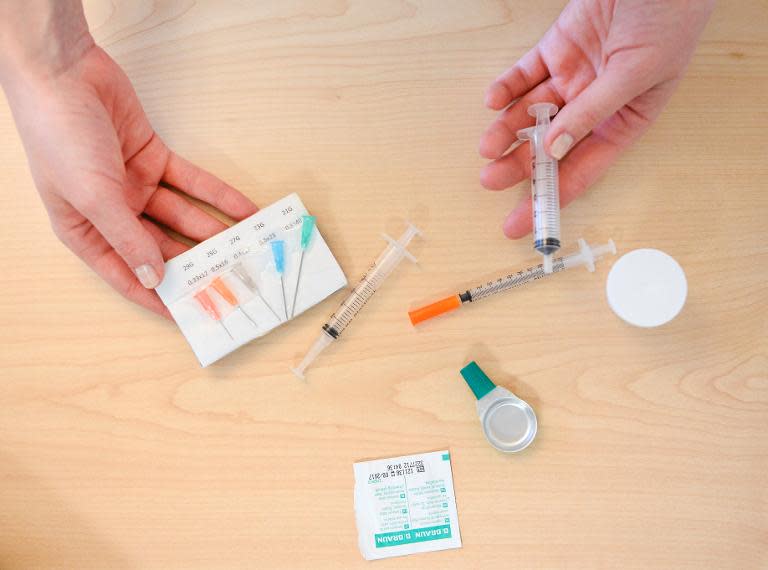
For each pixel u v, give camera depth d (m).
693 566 1.14
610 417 1.17
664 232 1.19
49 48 1.02
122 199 1.04
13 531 1.17
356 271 1.19
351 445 1.17
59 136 1.02
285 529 1.17
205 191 1.19
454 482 1.16
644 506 1.16
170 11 1.21
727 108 1.20
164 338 1.19
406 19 1.21
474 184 1.20
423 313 1.16
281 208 1.17
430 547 1.15
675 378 1.17
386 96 1.21
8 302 1.19
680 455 1.16
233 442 1.18
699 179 1.19
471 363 1.15
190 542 1.17
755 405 1.17
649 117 1.13
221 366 1.18
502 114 1.20
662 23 0.99
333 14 1.21
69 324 1.19
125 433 1.18
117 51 1.21
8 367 1.19
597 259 1.19
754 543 1.15
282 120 1.21
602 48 1.13
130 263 1.08
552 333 1.18
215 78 1.21
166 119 1.21
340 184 1.20
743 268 1.18
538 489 1.16
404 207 1.19
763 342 1.17
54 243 1.20
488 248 1.19
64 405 1.18
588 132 1.07
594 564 1.15
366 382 1.18
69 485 1.17
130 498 1.17
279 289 1.16
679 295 1.12
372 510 1.16
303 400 1.18
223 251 1.16
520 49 1.21
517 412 1.15
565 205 1.19
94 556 1.17
